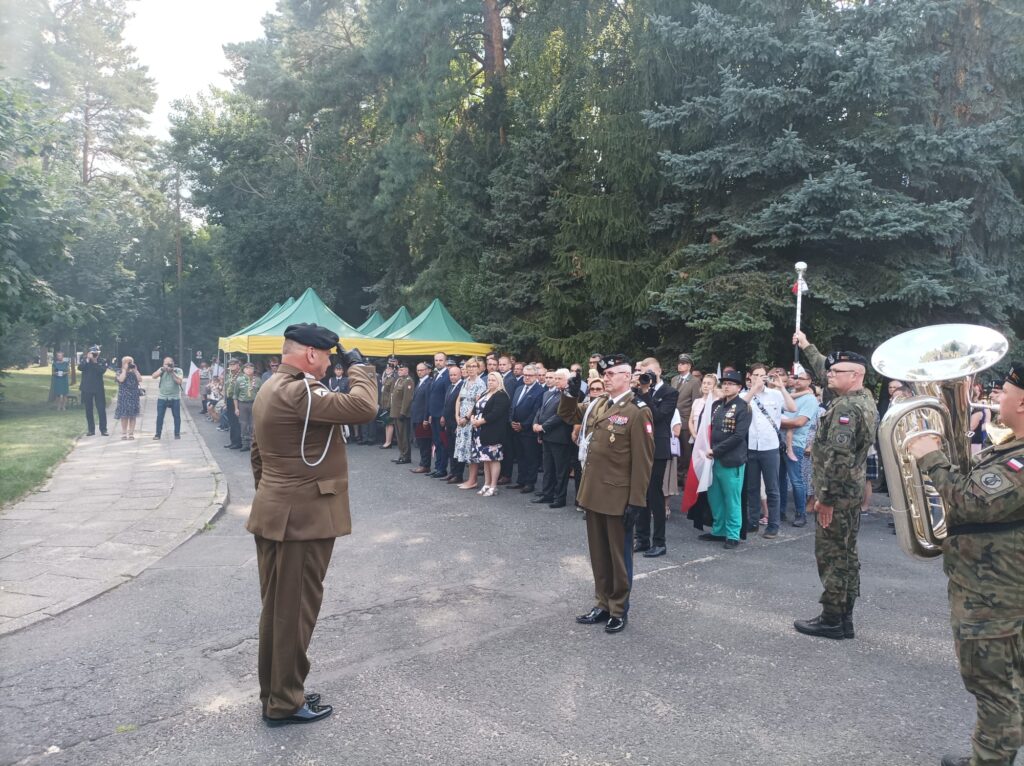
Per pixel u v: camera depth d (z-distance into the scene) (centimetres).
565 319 1770
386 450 1563
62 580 621
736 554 755
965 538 315
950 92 1297
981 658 309
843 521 503
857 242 1241
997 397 961
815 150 1265
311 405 379
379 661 469
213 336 5866
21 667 459
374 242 2792
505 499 1039
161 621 538
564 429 959
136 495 973
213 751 361
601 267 1534
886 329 1262
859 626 537
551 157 1848
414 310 2330
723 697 419
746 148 1289
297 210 3097
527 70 1966
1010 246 1320
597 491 528
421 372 1288
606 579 538
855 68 1164
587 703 411
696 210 1489
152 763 350
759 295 1234
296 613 384
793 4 1305
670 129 1421
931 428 346
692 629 529
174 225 5541
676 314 1306
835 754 358
